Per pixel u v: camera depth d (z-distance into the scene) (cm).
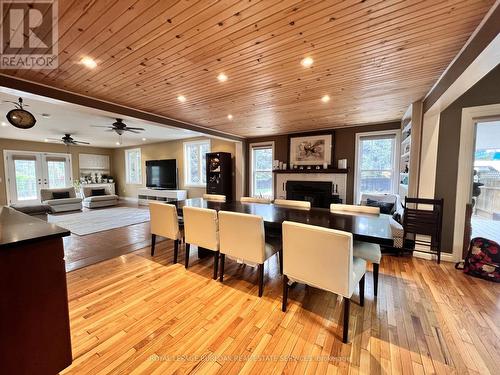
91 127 538
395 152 445
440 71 222
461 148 280
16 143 739
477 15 142
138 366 138
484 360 142
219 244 243
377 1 131
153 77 238
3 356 107
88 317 183
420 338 161
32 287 114
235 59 201
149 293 220
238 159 631
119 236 411
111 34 163
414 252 313
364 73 229
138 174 916
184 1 130
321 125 483
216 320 181
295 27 156
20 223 143
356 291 224
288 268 180
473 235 299
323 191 523
